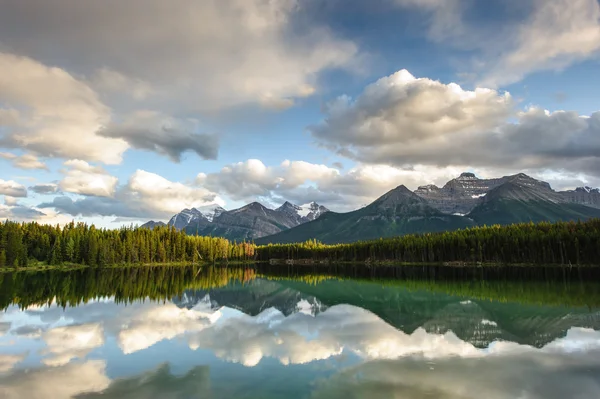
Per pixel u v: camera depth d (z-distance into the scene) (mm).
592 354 28250
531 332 35625
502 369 24984
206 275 122000
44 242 149375
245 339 33875
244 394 21125
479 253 157875
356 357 27938
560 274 106812
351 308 51875
